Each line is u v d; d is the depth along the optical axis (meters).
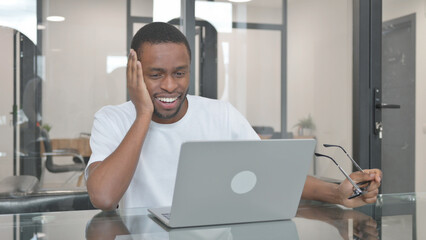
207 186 0.88
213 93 2.88
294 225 0.93
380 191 3.16
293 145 0.91
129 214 1.03
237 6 2.91
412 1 3.23
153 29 1.24
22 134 2.63
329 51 3.09
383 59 3.17
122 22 2.76
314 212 1.06
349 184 1.12
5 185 2.60
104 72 2.75
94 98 2.74
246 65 2.94
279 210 0.96
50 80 2.67
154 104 1.27
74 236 0.82
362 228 0.90
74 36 2.70
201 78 2.86
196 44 2.84
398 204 1.17
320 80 3.08
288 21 3.01
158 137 1.42
